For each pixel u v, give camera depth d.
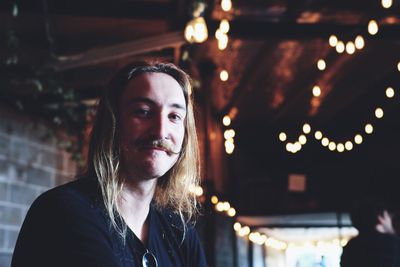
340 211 6.51
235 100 6.98
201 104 5.57
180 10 3.80
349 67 5.58
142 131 1.18
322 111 7.33
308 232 8.00
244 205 7.03
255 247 7.97
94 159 1.19
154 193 1.38
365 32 3.98
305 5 3.95
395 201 6.61
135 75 1.22
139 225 1.25
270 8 4.11
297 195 6.89
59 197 1.09
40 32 4.42
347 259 2.92
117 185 1.19
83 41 4.64
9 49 4.35
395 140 7.02
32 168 4.82
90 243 1.05
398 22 4.18
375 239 2.85
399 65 4.41
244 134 8.09
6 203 4.51
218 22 3.86
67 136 5.21
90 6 3.97
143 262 1.17
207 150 5.61
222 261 6.45
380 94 6.38
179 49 4.47
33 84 4.47
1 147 4.52
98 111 1.27
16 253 1.07
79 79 4.95
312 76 5.93
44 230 1.05
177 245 1.32
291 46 5.01
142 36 4.61
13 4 3.75
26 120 4.81
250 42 4.89
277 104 7.14
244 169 7.97
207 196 5.53
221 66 5.65
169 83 1.21
